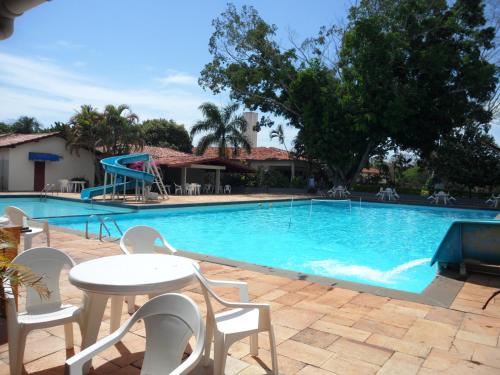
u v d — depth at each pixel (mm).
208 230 12945
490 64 24125
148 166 19047
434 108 24312
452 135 25984
